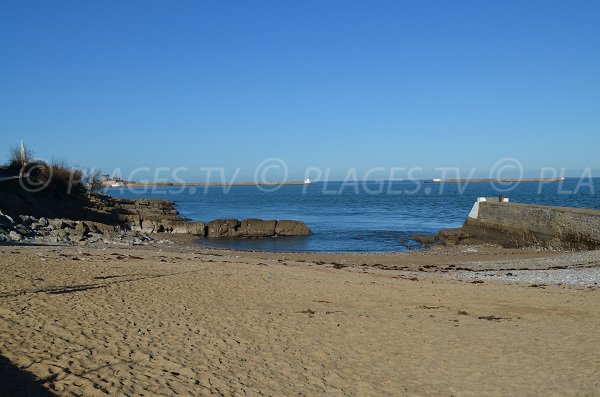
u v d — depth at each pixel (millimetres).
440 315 12633
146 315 10555
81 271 15266
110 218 47000
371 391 7719
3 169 50250
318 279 17453
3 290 11422
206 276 16406
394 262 28047
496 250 35094
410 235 46219
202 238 44312
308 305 13102
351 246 39875
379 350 9680
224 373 7840
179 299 12492
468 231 44938
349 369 8609
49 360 7355
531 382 8164
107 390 6578
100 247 28766
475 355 9508
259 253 31812
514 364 9023
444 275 21688
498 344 10203
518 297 15266
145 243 35250
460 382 8180
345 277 18578
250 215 73125
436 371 8664
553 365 8945
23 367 6973
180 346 8828
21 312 9664
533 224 36594
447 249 36219
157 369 7605
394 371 8625
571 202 81312
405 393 7707
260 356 8836
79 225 34594
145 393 6680
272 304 12898
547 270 23156
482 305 14016
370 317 12125
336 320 11648
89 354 7828
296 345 9633
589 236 30812
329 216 69688
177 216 64500
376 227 54156
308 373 8266
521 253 32500
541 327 11562
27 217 33812
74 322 9430
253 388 7414
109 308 10805
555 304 14250
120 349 8258
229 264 20562
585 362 9070
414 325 11539
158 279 15062
